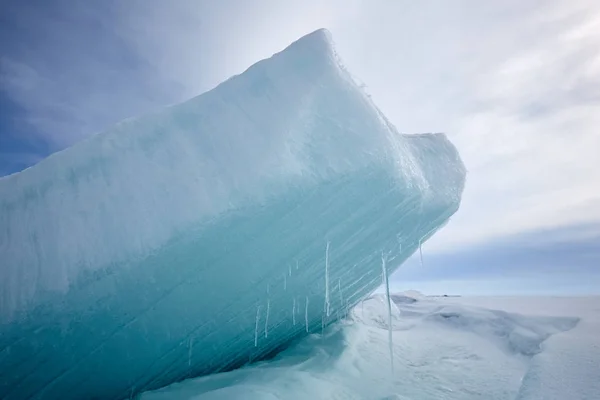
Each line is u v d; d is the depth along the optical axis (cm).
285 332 520
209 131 260
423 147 419
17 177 246
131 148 257
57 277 225
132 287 242
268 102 264
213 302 295
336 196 264
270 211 247
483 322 826
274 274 313
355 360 509
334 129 258
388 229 364
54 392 284
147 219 235
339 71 277
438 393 453
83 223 235
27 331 225
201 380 374
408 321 923
